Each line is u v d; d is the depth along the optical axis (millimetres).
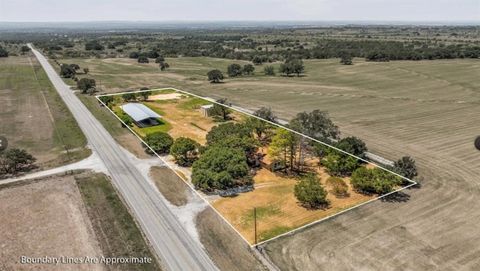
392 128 80375
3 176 57906
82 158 64188
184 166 59875
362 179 50312
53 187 54125
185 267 37188
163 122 83188
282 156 60688
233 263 37656
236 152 54344
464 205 48250
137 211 47156
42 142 72688
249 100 108125
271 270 36812
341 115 91500
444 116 89438
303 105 102250
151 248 40156
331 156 56906
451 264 37469
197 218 45094
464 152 66000
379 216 45375
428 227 43344
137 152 66188
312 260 38125
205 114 89500
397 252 39188
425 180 55094
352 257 38500
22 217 46438
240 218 44812
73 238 42188
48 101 104812
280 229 42562
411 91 121125
